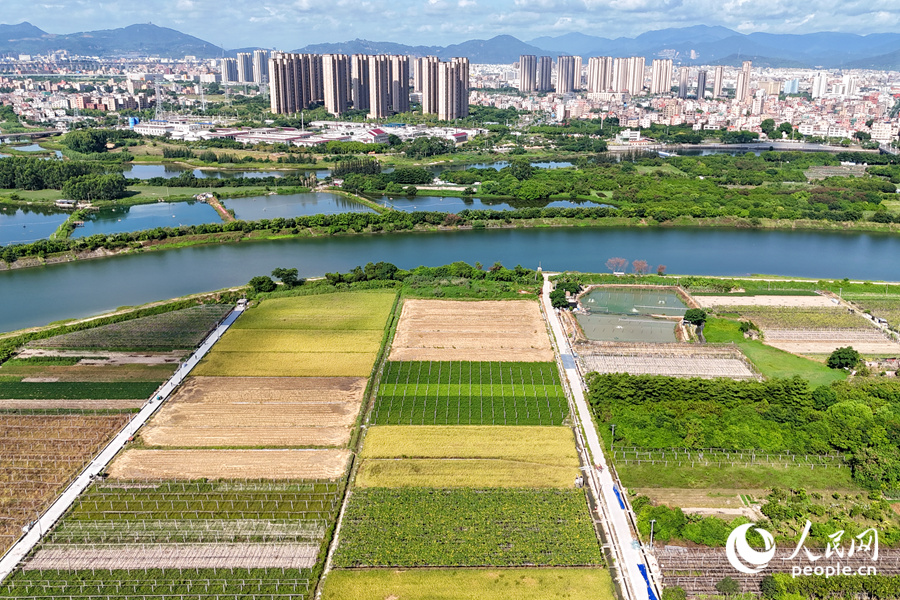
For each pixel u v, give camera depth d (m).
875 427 193.88
